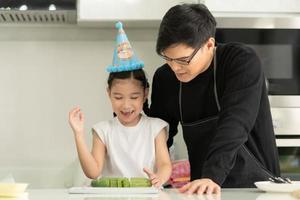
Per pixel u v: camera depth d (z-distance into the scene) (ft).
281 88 6.98
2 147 7.75
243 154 4.54
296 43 6.98
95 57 7.93
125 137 5.00
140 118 5.16
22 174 7.66
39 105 7.84
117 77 4.95
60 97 7.88
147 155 4.94
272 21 6.93
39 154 7.79
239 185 4.49
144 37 7.97
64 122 7.85
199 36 4.08
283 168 6.92
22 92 7.84
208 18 4.26
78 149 4.52
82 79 7.90
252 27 6.93
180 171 6.48
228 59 4.56
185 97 4.87
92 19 6.96
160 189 3.74
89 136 7.84
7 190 2.96
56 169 7.70
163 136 5.04
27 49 7.88
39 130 7.82
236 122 3.95
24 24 7.82
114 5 6.96
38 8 7.06
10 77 7.84
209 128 4.76
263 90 4.64
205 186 3.40
